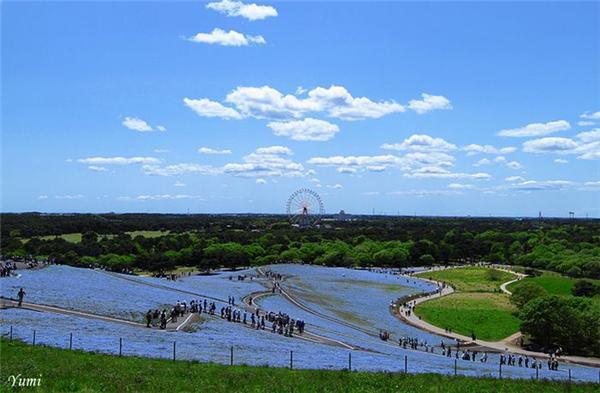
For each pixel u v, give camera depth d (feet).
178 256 596.70
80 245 561.43
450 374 136.36
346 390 99.19
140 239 654.94
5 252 498.69
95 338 146.10
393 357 179.01
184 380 98.17
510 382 124.57
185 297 287.28
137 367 109.29
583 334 278.87
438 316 340.59
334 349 180.75
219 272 529.86
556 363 216.74
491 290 469.16
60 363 106.83
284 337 203.41
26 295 213.66
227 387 94.89
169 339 161.48
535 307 286.87
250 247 652.89
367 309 347.15
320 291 406.62
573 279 514.27
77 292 242.37
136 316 204.74
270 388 96.53
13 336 135.74
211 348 151.23
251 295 344.90
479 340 289.74
